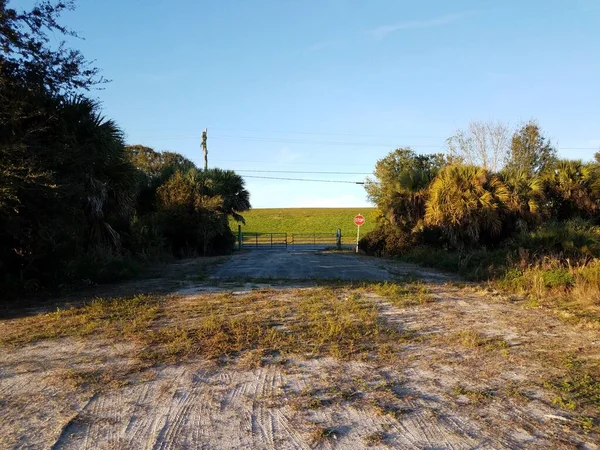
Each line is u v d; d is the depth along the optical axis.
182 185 26.72
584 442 3.52
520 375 4.98
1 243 10.20
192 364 5.38
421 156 41.62
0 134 8.91
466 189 19.64
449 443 3.52
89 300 9.66
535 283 10.13
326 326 6.98
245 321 7.26
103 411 4.14
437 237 20.16
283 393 4.51
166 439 3.62
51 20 9.31
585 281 9.95
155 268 16.95
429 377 4.94
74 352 5.92
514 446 3.47
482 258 14.66
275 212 88.69
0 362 5.56
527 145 28.14
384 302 9.13
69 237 11.25
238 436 3.66
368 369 5.20
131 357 5.67
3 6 8.62
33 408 4.22
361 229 62.19
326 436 3.63
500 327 7.09
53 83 9.77
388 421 3.89
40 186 9.23
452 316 7.85
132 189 14.46
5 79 8.85
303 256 24.28
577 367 5.20
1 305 9.41
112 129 12.16
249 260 21.25
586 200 20.05
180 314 8.05
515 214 19.45
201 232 26.20
